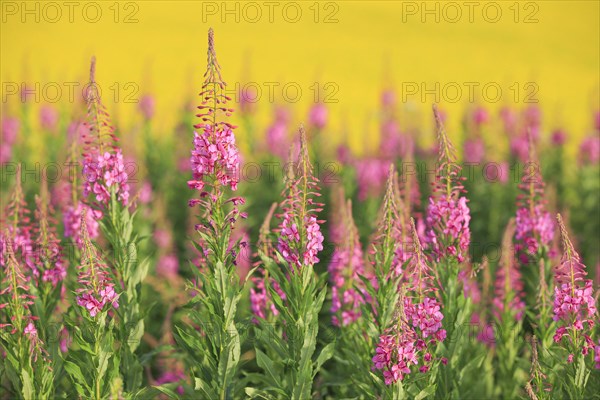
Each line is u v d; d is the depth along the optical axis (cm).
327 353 671
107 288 629
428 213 739
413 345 624
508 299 851
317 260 646
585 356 670
